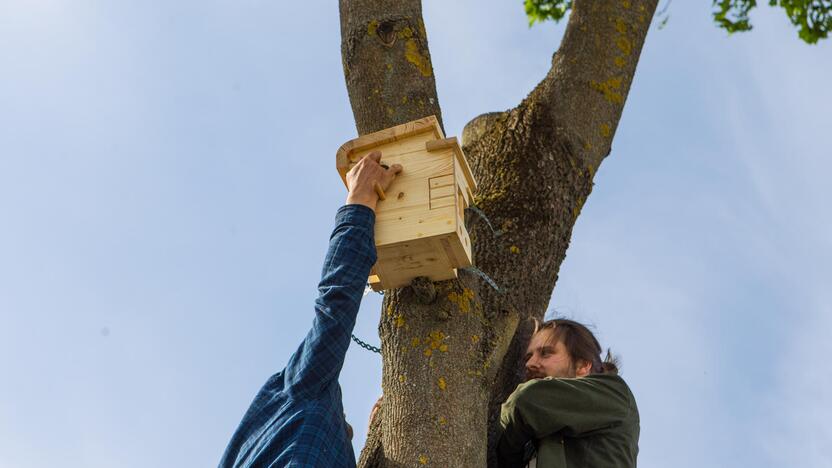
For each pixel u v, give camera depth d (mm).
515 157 4672
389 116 4449
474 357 4031
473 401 3920
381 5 4715
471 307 4105
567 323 4395
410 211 3865
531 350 4336
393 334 4043
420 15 4789
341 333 3602
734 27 7082
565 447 3967
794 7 6863
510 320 4262
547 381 3957
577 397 3908
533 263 4434
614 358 4617
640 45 5055
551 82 4867
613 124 4887
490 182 4652
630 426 4051
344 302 3611
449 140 3904
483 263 4355
